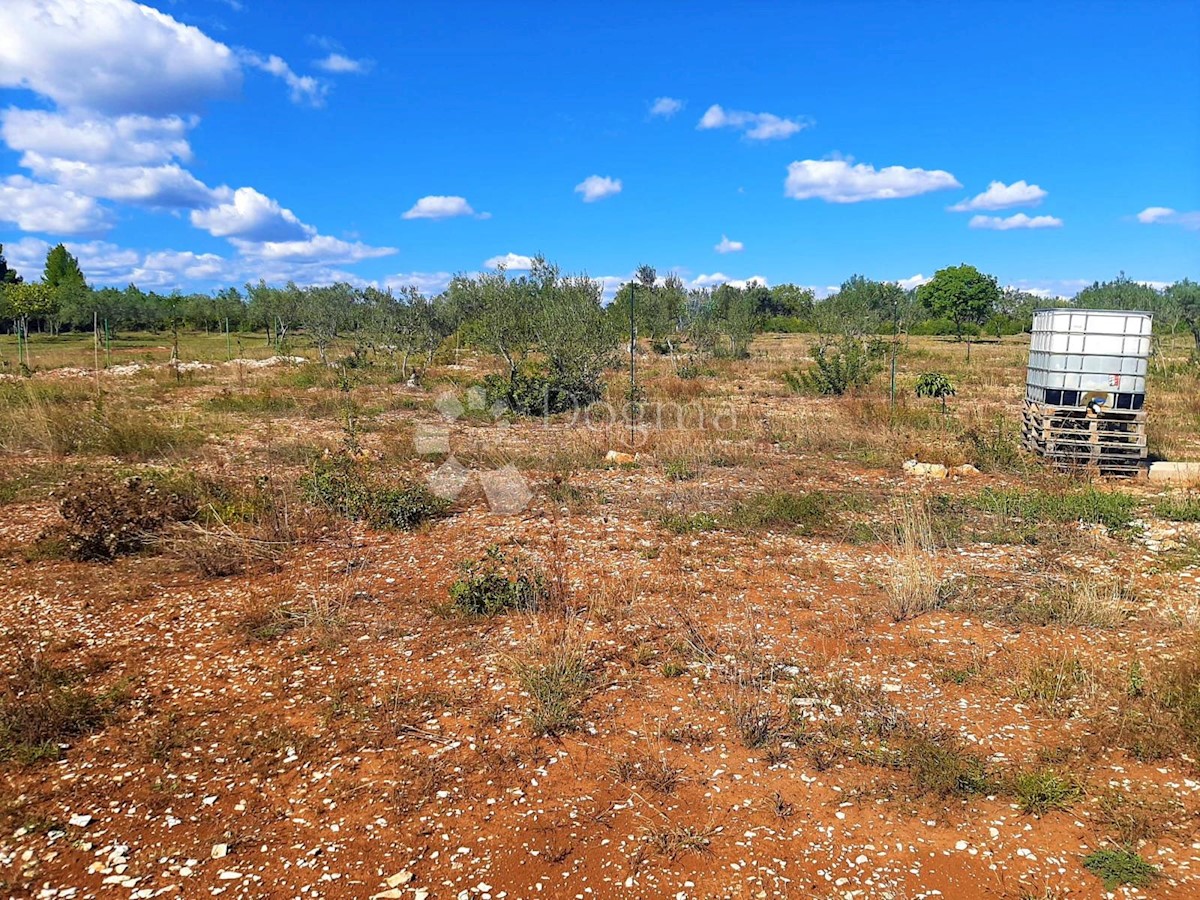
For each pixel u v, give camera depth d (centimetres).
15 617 558
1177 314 2994
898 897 289
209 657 496
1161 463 1023
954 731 403
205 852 315
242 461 1109
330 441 1255
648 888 295
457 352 2869
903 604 562
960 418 1477
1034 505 817
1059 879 297
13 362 2705
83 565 671
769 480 1004
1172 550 693
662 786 358
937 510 827
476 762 379
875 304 3878
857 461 1146
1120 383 1016
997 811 338
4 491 909
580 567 661
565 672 457
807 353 3219
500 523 804
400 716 421
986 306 6222
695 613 562
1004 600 576
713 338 2986
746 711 414
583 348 1689
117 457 1133
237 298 4797
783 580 629
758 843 320
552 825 331
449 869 305
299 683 461
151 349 3716
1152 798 344
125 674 470
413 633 532
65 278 6312
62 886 296
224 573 651
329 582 628
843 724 411
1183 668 430
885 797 349
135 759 383
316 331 2878
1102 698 431
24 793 355
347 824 333
